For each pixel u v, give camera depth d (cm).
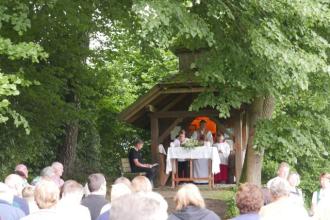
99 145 2264
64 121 1653
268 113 1415
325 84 1299
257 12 1110
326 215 720
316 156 1551
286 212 530
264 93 1241
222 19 1155
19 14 1030
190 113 1830
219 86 1256
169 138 1952
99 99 2191
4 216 566
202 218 504
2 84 913
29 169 1812
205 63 1166
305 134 1350
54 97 1531
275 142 1300
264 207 543
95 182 641
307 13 1038
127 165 1873
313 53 1157
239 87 1248
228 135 1895
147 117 1938
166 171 1758
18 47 952
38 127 1599
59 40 1542
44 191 508
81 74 1677
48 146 1923
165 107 1869
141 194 289
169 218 512
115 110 2447
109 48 1719
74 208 554
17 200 642
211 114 1817
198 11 1133
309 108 1380
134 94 2711
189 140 1745
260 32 1059
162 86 1753
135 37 1331
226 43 1159
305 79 1070
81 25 1428
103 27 1556
